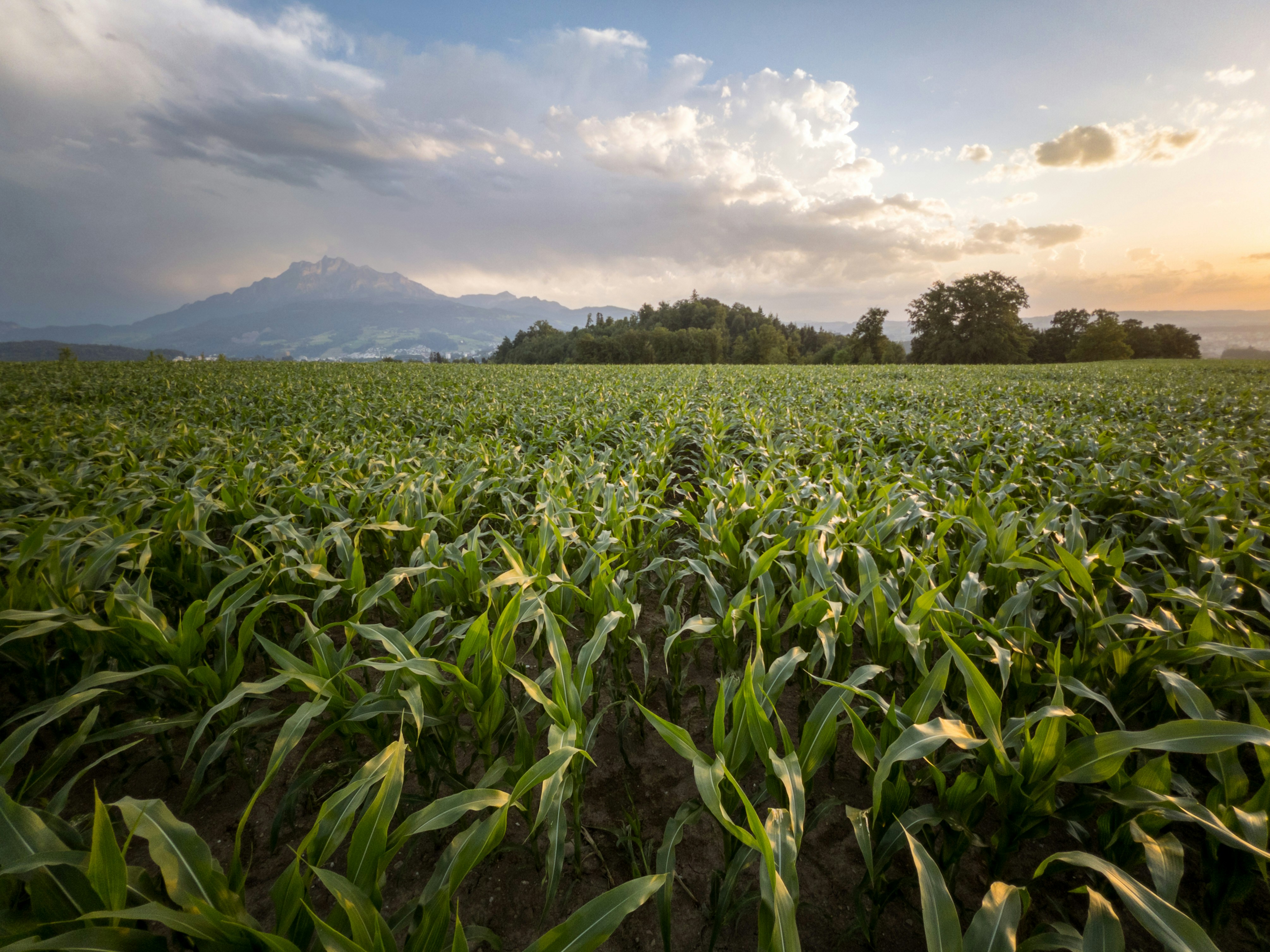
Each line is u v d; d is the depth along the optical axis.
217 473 6.43
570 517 4.81
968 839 2.18
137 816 1.56
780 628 3.79
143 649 2.93
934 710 2.56
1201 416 11.73
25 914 1.49
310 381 21.31
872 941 2.23
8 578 3.09
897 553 3.89
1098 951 1.54
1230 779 2.06
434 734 2.74
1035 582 3.30
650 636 4.54
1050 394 16.00
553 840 2.14
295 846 2.72
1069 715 2.04
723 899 2.11
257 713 2.69
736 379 24.31
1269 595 3.47
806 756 2.26
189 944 1.82
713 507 4.95
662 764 3.28
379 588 3.29
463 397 16.11
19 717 2.25
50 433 8.62
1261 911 2.41
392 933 1.62
